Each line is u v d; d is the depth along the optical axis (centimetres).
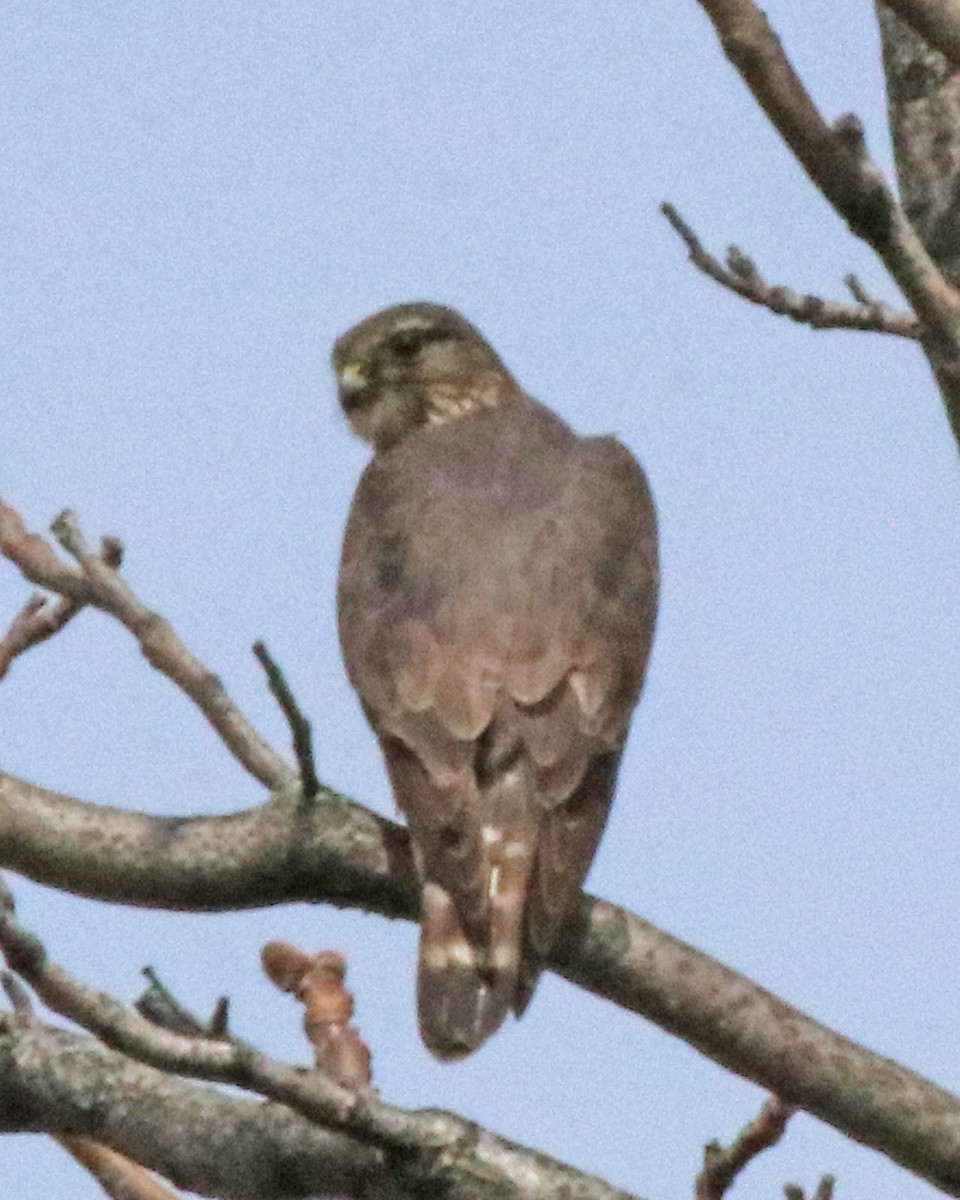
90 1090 1152
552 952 1164
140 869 1167
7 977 1180
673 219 1175
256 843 1167
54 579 1246
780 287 1169
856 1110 1129
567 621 1300
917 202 1420
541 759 1246
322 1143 1105
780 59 1069
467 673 1271
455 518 1367
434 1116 1092
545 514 1368
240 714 1213
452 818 1217
